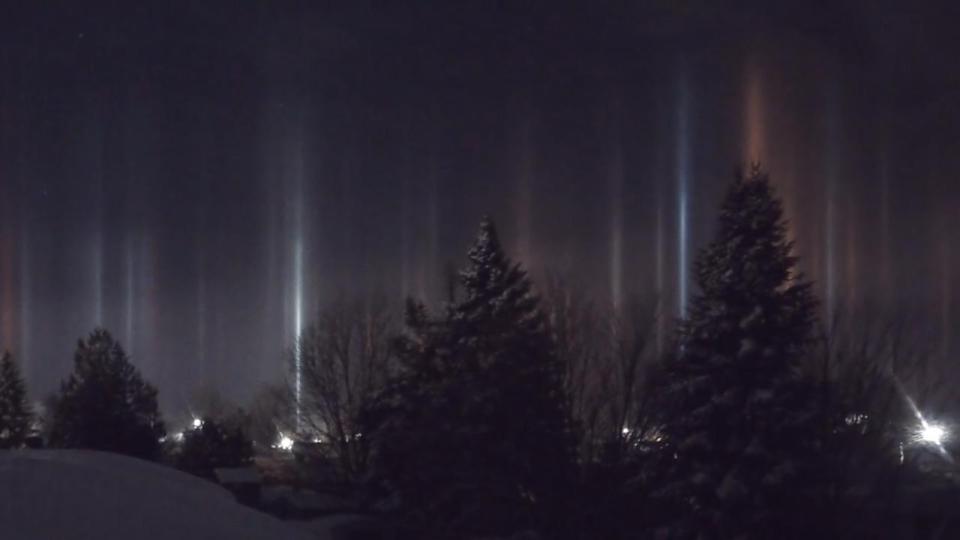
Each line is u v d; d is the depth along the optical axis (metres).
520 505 29.59
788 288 26.94
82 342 46.22
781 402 25.95
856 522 25.20
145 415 46.91
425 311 36.69
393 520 33.22
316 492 41.53
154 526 9.98
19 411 52.31
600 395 30.22
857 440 25.66
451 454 30.55
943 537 24.42
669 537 26.91
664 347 30.36
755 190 27.06
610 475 29.17
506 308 32.44
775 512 25.47
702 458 26.72
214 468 43.47
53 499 9.88
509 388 30.05
